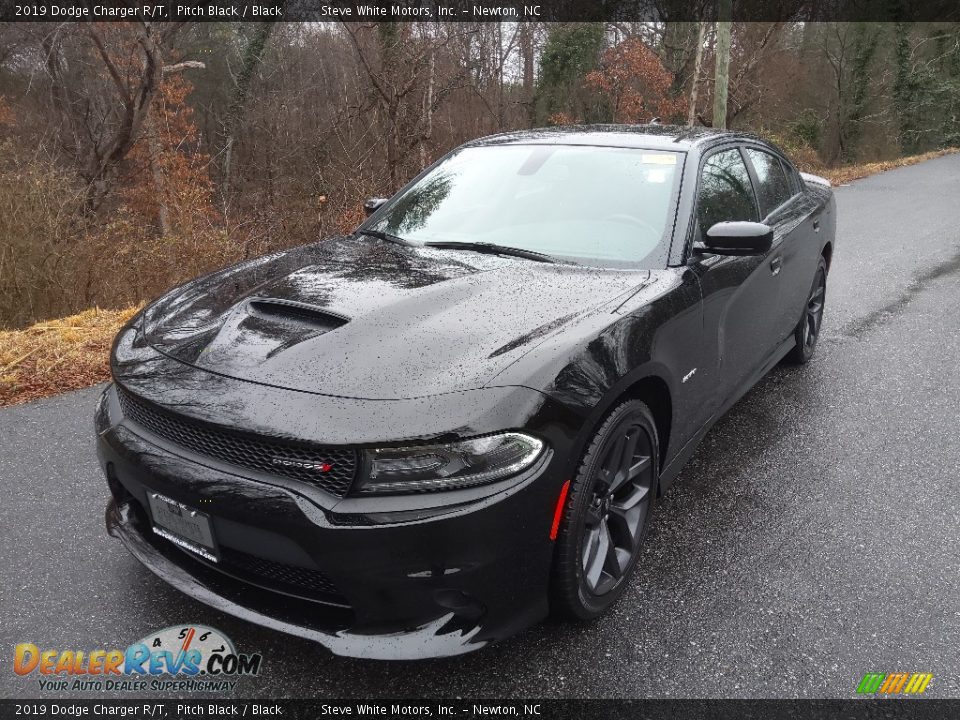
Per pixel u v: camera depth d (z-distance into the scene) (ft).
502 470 6.55
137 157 58.65
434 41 52.85
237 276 9.37
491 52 71.56
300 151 63.31
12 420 13.06
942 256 28.14
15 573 8.80
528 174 11.35
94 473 11.25
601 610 8.10
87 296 21.67
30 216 20.53
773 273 12.48
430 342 7.23
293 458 6.44
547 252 9.93
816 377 15.80
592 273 9.23
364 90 54.80
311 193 40.93
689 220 10.09
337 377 6.78
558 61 86.84
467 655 7.66
